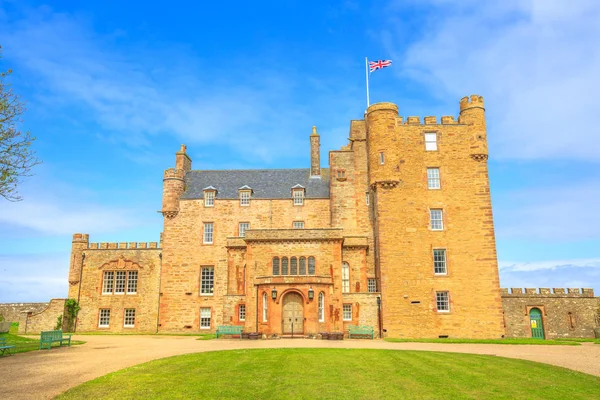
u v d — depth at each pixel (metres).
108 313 51.00
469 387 18.19
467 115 45.31
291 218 51.09
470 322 40.91
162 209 51.53
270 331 38.34
